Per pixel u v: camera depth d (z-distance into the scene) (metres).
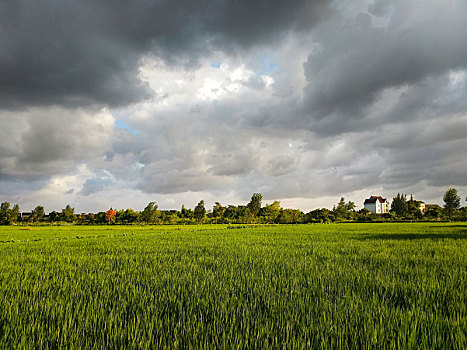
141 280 5.99
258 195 86.50
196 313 3.85
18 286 5.55
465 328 3.20
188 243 16.14
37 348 2.98
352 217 89.12
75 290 5.20
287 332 3.07
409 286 5.16
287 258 9.13
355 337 3.01
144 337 3.03
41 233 34.31
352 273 6.38
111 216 84.69
